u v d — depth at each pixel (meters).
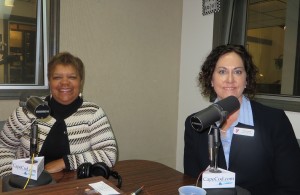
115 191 0.98
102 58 2.50
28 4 2.21
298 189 1.24
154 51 2.78
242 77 1.34
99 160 1.53
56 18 2.25
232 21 2.52
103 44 2.49
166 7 2.79
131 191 1.17
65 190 0.97
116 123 2.64
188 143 1.49
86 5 2.38
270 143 1.31
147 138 2.84
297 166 1.27
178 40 2.91
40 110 1.08
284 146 1.30
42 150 1.61
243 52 1.37
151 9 2.71
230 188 1.05
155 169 1.47
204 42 2.65
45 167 1.42
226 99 1.05
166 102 2.91
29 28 2.24
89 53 2.43
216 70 1.37
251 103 1.43
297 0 2.08
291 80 2.14
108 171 1.25
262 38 2.33
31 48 2.27
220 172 1.06
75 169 1.46
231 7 2.50
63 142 1.64
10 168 1.50
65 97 1.67
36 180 1.10
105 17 2.48
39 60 2.30
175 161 3.03
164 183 1.26
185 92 2.89
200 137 1.42
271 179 1.33
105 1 2.46
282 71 2.20
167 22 2.82
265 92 2.30
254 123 1.35
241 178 1.31
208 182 1.04
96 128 1.73
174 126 3.00
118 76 2.60
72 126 1.68
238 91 1.34
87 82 2.45
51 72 1.69
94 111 1.76
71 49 2.35
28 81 2.29
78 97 1.77
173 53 2.89
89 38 2.42
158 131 2.90
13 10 2.17
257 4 2.36
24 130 1.63
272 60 2.26
